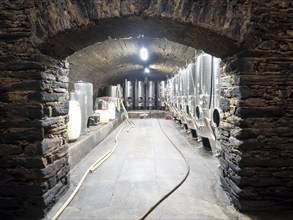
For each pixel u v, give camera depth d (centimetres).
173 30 232
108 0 203
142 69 1192
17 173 207
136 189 272
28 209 207
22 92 206
